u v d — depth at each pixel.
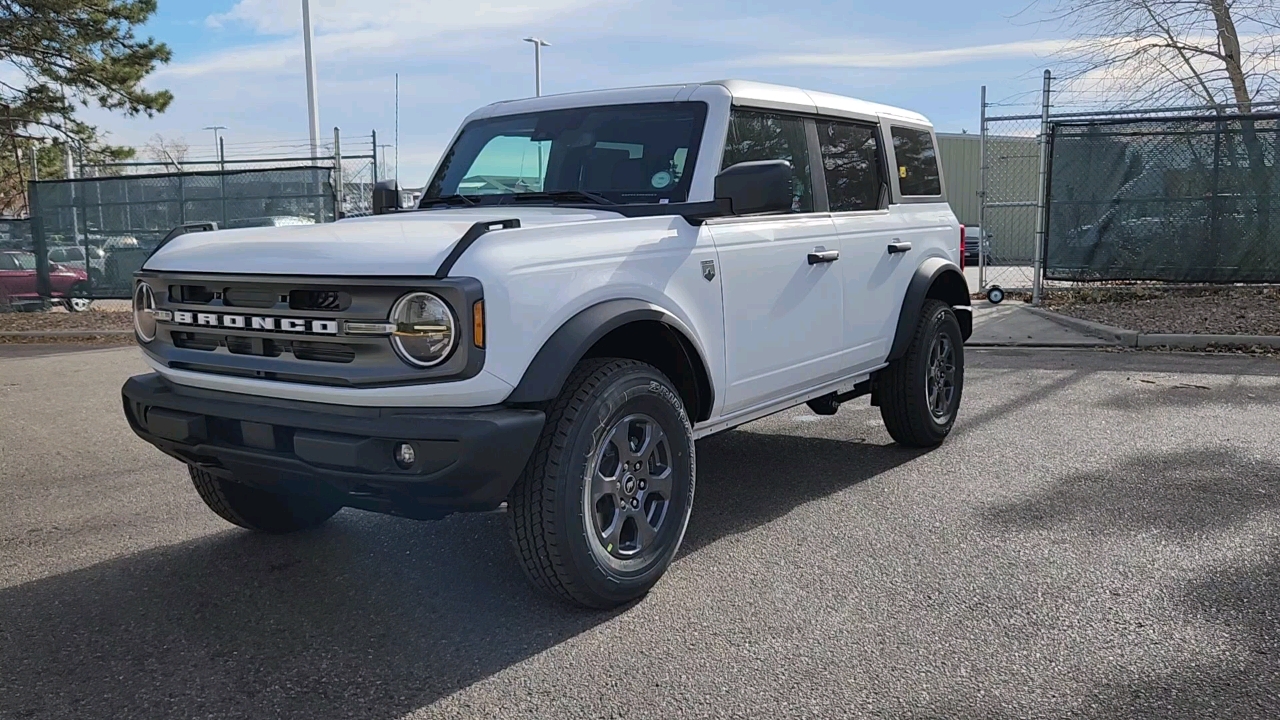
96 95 22.09
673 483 4.18
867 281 5.69
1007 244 29.38
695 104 4.84
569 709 3.22
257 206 16.23
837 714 3.15
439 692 3.36
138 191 16.62
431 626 3.88
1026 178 29.14
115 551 4.81
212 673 3.52
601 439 3.83
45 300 17.12
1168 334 10.82
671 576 4.35
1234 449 6.26
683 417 4.21
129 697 3.35
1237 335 10.66
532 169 5.11
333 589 4.28
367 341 3.54
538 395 3.58
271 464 3.77
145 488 5.92
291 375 3.71
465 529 5.06
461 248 3.51
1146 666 3.42
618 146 4.89
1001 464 6.05
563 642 3.71
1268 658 3.46
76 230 16.95
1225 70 15.92
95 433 7.52
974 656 3.52
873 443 6.70
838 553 4.58
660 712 3.19
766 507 5.31
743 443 6.78
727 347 4.61
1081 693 3.25
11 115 22.17
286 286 3.70
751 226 4.79
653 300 4.13
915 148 6.51
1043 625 3.76
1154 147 13.51
